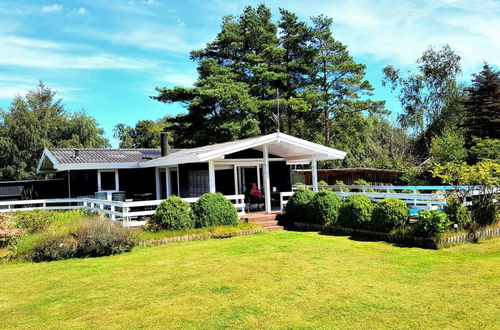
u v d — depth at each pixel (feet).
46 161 79.87
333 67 119.03
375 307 20.26
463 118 128.98
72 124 132.05
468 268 27.22
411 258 30.91
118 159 70.90
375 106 122.93
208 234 43.42
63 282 27.78
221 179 59.26
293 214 51.47
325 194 48.03
